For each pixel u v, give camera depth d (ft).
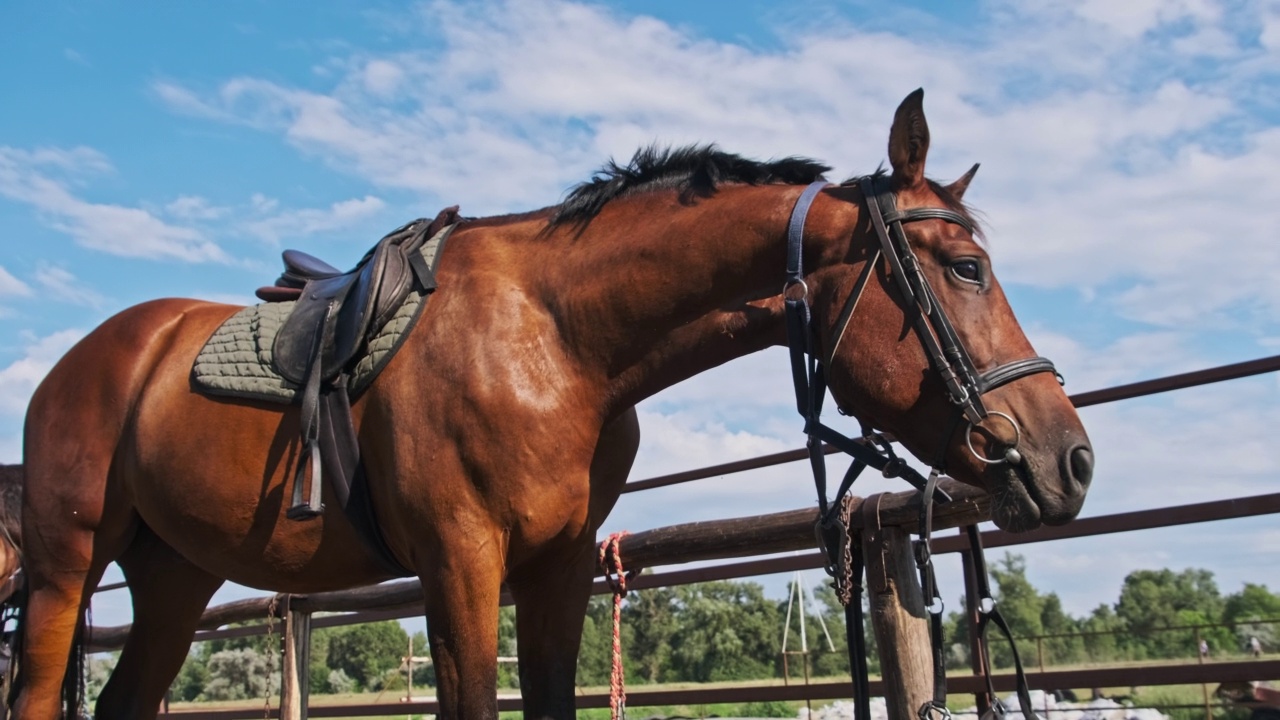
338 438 8.59
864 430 8.09
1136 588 89.51
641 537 13.20
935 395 7.50
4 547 16.06
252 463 9.07
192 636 11.42
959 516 9.53
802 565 15.39
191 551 9.75
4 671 13.91
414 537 8.15
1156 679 12.01
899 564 9.96
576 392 8.38
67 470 10.12
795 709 40.68
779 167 8.80
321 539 8.89
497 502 7.90
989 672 8.07
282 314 9.64
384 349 8.47
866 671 8.34
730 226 8.25
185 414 9.53
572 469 8.23
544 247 8.82
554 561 8.63
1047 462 7.06
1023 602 93.35
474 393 7.99
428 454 8.04
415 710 21.71
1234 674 11.45
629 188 8.89
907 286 7.63
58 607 10.17
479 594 7.84
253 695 80.59
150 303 10.99
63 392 10.43
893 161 7.89
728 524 12.31
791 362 8.11
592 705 17.63
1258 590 84.94
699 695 16.39
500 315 8.38
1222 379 11.62
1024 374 7.34
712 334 8.33
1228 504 11.19
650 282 8.34
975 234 7.98
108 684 11.03
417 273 8.81
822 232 8.01
